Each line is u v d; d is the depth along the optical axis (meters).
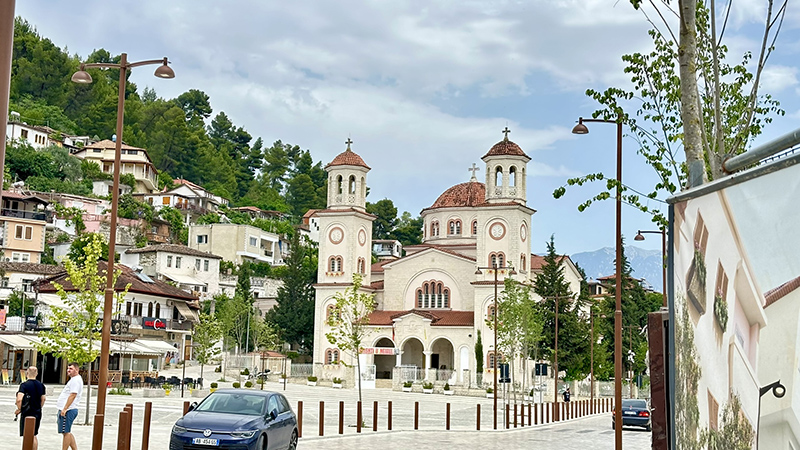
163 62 27.86
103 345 25.19
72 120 194.88
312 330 116.50
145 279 89.06
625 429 47.34
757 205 8.45
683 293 10.70
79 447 25.45
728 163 9.52
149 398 56.16
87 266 38.53
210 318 74.12
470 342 91.06
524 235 93.69
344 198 97.50
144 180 163.75
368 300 64.25
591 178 23.80
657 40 22.75
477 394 84.88
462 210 110.88
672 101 22.73
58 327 38.94
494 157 93.44
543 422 49.72
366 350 92.25
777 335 7.93
